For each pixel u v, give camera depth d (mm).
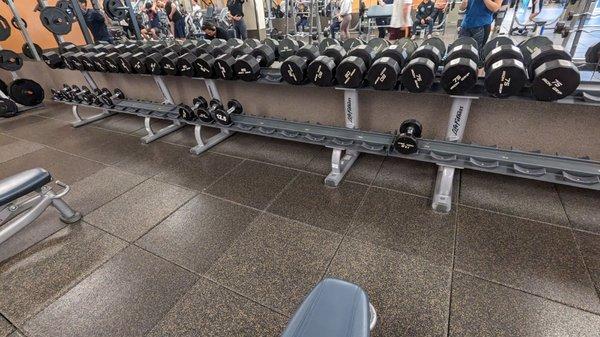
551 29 4867
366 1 7652
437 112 2057
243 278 1362
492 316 1130
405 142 1724
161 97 3342
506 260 1340
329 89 2314
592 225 1480
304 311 647
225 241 1575
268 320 1181
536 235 1453
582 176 1491
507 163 1610
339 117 2406
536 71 1337
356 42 2096
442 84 1483
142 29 5582
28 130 3301
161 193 2014
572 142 1772
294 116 2602
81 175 2311
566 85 1257
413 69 1489
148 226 1724
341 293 687
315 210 1747
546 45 1481
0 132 3295
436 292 1232
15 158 2680
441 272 1312
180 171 2258
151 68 2398
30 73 4344
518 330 1079
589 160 1502
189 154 2498
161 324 1196
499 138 1956
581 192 1699
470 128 2006
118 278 1407
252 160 2332
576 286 1209
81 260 1521
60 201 1717
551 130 1794
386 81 1586
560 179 1516
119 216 1820
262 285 1323
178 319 1210
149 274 1416
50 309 1285
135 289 1348
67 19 3309
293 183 2012
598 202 1619
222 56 2023
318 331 599
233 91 2764
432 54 1604
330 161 2236
